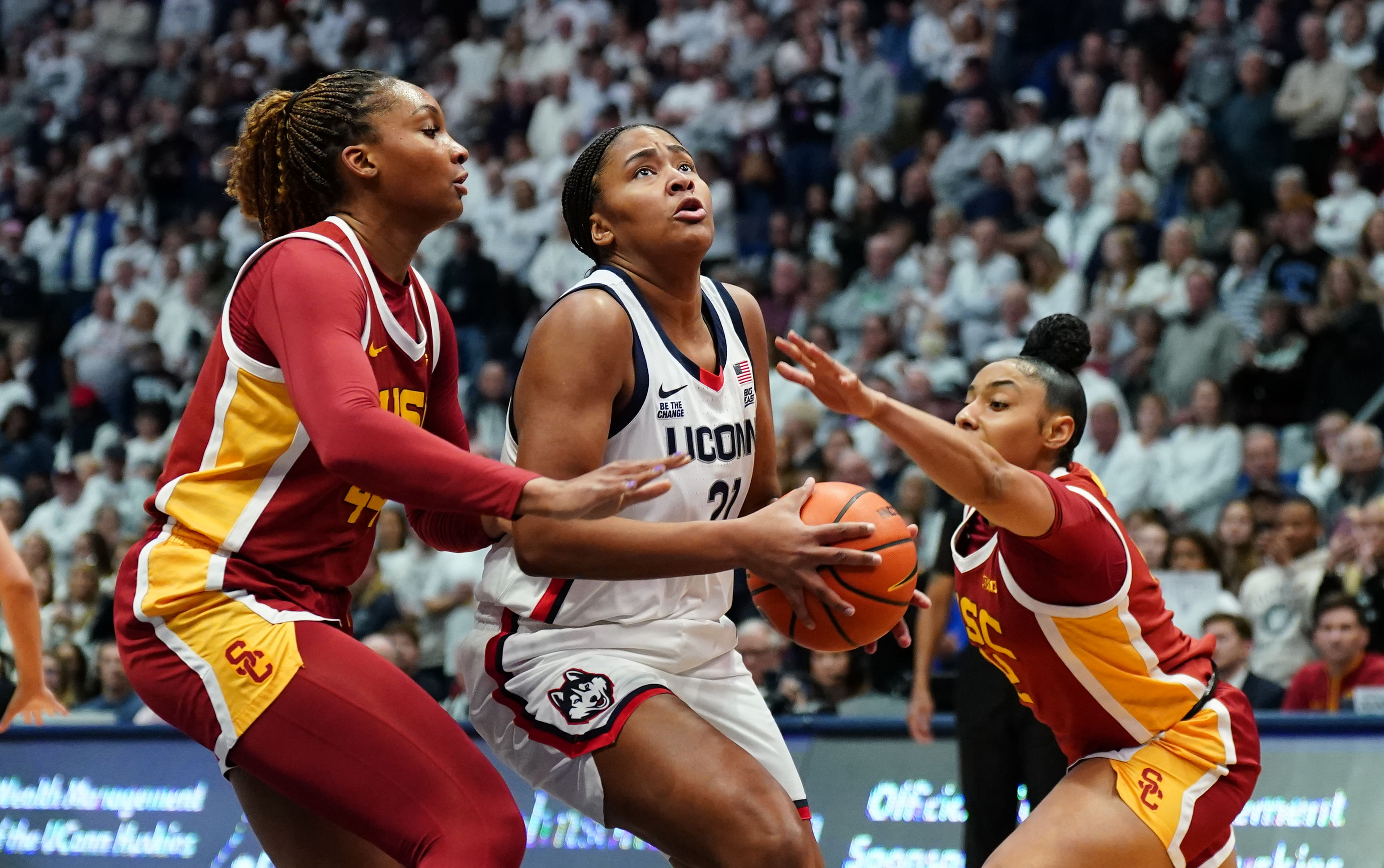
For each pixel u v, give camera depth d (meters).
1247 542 12.05
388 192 5.06
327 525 4.97
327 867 5.07
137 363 21.33
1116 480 14.64
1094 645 5.48
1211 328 15.58
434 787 4.66
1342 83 17.84
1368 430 13.04
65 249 24.48
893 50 22.23
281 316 4.64
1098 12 20.80
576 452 4.94
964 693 8.58
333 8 27.31
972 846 8.48
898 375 16.41
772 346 18.03
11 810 10.78
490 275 20.34
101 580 15.10
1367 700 9.08
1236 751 5.63
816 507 5.21
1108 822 5.38
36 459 19.77
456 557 14.22
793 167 21.03
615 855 9.39
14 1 28.98
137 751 10.73
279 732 4.69
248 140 5.34
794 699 10.44
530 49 24.94
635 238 5.23
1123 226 17.36
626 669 5.06
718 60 22.70
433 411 5.59
